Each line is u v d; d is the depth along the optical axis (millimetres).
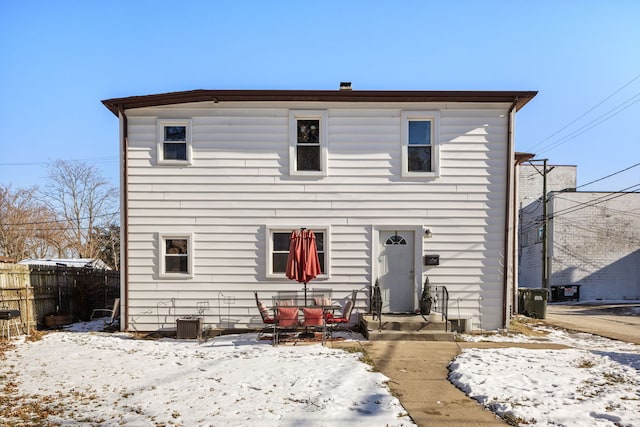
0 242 37938
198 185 12234
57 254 41688
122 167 12211
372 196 12242
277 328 10844
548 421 5508
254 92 11977
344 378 7316
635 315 21484
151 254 12164
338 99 12211
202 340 11016
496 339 11203
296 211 12234
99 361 8805
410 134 12453
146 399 6438
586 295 32562
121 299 12125
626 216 32875
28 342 10797
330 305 11289
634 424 5285
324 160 12258
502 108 12352
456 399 6477
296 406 6059
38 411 6012
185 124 12320
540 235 34656
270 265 12133
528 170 40031
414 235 12273
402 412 5898
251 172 12258
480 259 12156
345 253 12195
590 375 7500
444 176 12266
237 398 6391
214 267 12148
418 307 12070
